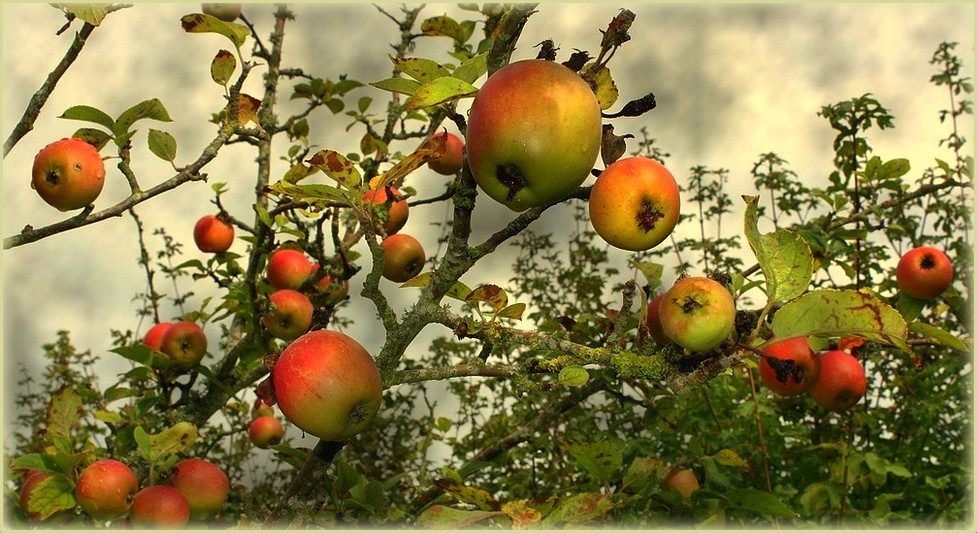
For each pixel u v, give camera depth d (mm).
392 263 2234
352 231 2346
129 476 2033
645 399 2141
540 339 1895
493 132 1817
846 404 2141
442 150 1859
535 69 1830
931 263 2256
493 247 1879
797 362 2096
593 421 2363
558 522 1891
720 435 2236
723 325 1843
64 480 2027
